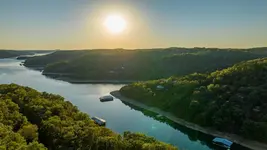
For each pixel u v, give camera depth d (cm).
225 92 11219
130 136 6028
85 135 5716
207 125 10312
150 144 5362
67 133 5762
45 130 6128
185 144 8981
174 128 10562
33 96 9075
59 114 7312
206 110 10669
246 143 8719
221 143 8644
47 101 8294
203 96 11675
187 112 11506
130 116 12244
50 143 5791
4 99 8250
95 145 5478
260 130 8688
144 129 10394
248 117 9494
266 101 9894
